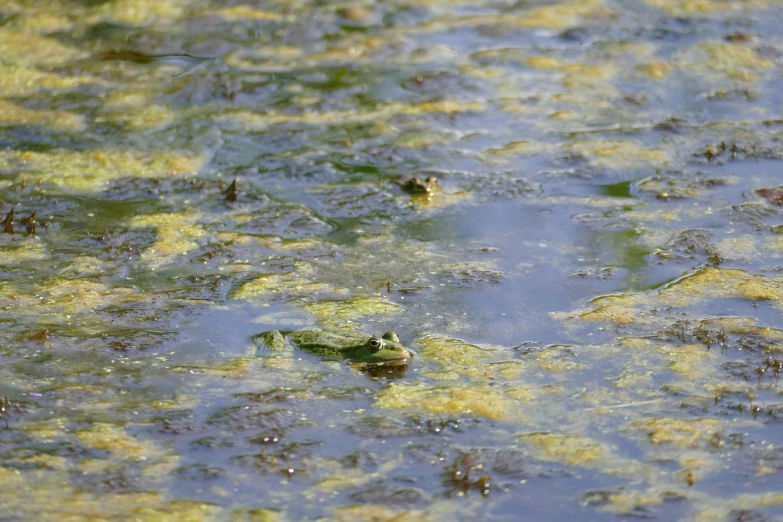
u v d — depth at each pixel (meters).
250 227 15.66
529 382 11.33
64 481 9.38
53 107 19.78
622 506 9.09
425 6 25.81
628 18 24.81
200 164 17.78
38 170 17.41
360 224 15.78
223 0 25.72
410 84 21.31
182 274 14.10
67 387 11.09
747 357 11.76
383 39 23.59
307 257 14.70
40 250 14.71
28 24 23.86
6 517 8.76
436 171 17.61
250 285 13.78
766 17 24.69
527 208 16.22
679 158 17.95
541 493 9.31
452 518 8.92
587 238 15.15
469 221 15.81
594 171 17.48
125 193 16.69
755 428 10.30
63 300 13.23
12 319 12.66
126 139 18.62
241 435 10.23
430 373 11.55
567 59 22.66
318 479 9.51
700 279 13.80
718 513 8.96
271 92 20.80
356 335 12.07
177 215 16.00
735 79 21.41
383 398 10.98
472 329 12.59
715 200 16.33
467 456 9.87
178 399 10.90
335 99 20.58
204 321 12.76
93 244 14.95
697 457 9.84
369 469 9.67
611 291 13.55
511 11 25.56
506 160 18.03
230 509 9.03
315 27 24.22
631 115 19.86
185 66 21.88
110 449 9.93
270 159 18.03
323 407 10.80
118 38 23.33
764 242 14.91
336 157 18.14
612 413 10.65
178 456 9.85
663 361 11.73
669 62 22.30
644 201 16.38
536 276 14.00
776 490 9.29
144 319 12.75
